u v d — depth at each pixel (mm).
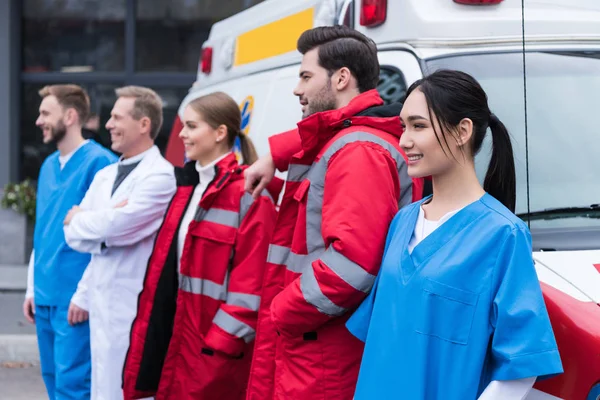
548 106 3654
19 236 12227
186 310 4035
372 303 2734
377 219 2842
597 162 3531
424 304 2432
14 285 10703
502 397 2340
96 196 4781
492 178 2652
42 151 13227
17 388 6930
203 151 4152
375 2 4043
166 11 13109
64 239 5094
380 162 2910
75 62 13211
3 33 12883
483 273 2389
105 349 4508
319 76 3320
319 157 3121
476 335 2375
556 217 3393
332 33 3344
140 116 4672
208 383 3916
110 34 13180
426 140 2508
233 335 3854
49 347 5352
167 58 13172
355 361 3053
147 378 4129
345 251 2828
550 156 3549
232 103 4230
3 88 12930
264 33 5492
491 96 3668
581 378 2549
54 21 13156
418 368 2428
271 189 4016
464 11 3830
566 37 3824
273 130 4973
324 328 3049
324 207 2965
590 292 2744
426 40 3789
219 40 6426
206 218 3988
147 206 4488
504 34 3795
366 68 3320
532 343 2316
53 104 5309
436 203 2564
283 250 3363
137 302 4211
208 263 3996
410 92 2578
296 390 3100
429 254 2467
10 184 12367
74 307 4863
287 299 2992
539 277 2863
